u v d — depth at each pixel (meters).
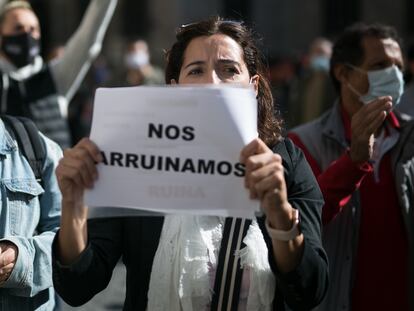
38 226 3.20
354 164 3.46
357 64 3.95
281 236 2.43
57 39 18.69
